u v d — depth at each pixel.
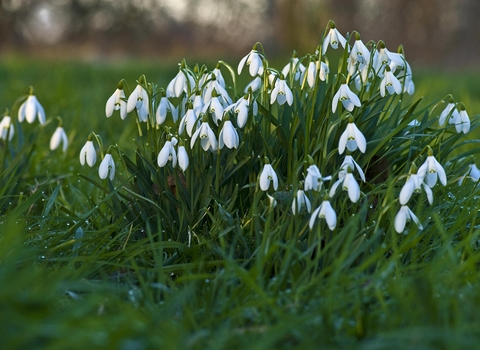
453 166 1.35
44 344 1.02
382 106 1.30
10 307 1.02
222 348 1.05
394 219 1.20
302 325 1.08
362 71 1.30
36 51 9.54
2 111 2.29
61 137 1.44
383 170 1.31
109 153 1.26
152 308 1.10
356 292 1.11
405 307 1.07
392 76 1.26
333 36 1.26
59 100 2.41
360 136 1.19
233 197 1.26
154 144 1.30
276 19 7.37
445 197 1.31
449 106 1.31
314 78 1.25
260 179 1.21
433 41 8.80
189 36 9.09
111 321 1.04
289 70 1.30
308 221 1.20
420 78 3.88
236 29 8.80
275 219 1.26
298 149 1.29
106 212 1.32
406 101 2.49
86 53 9.62
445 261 1.13
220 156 1.29
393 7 8.74
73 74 3.64
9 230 1.18
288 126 1.29
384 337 1.05
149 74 3.68
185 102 1.30
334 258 1.18
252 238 1.25
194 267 1.22
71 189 1.48
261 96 1.31
